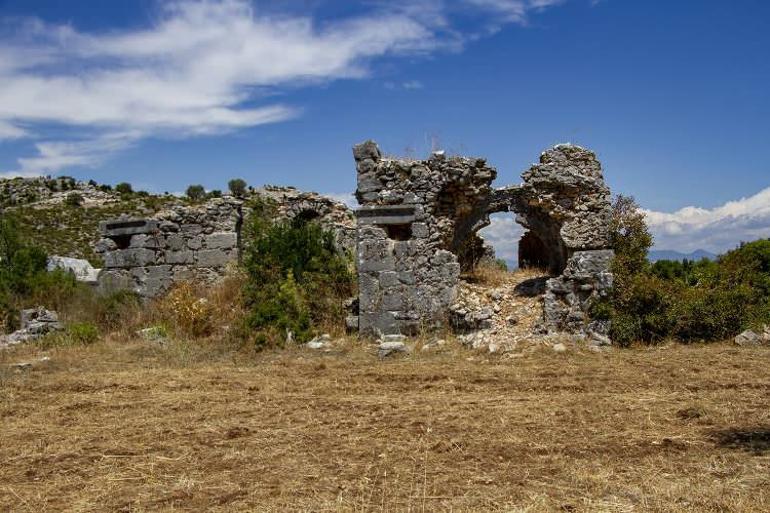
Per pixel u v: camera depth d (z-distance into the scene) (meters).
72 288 20.36
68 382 12.42
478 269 20.02
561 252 16.89
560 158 16.22
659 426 8.54
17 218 44.81
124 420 9.74
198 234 20.78
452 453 7.74
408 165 16.77
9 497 6.87
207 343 16.33
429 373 12.20
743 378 11.01
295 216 23.17
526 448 7.81
